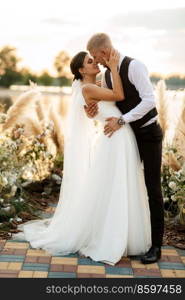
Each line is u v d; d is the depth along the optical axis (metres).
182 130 5.95
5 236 4.68
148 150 4.07
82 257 4.23
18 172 5.68
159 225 4.16
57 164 6.70
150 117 4.00
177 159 5.77
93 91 4.09
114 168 4.14
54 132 6.68
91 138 4.54
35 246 4.41
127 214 4.12
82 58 4.30
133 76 3.95
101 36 4.01
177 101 6.12
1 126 6.41
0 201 4.98
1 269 3.88
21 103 6.47
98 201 4.21
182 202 4.92
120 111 4.19
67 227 4.39
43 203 5.89
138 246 4.24
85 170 4.51
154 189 4.11
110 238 4.13
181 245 4.57
